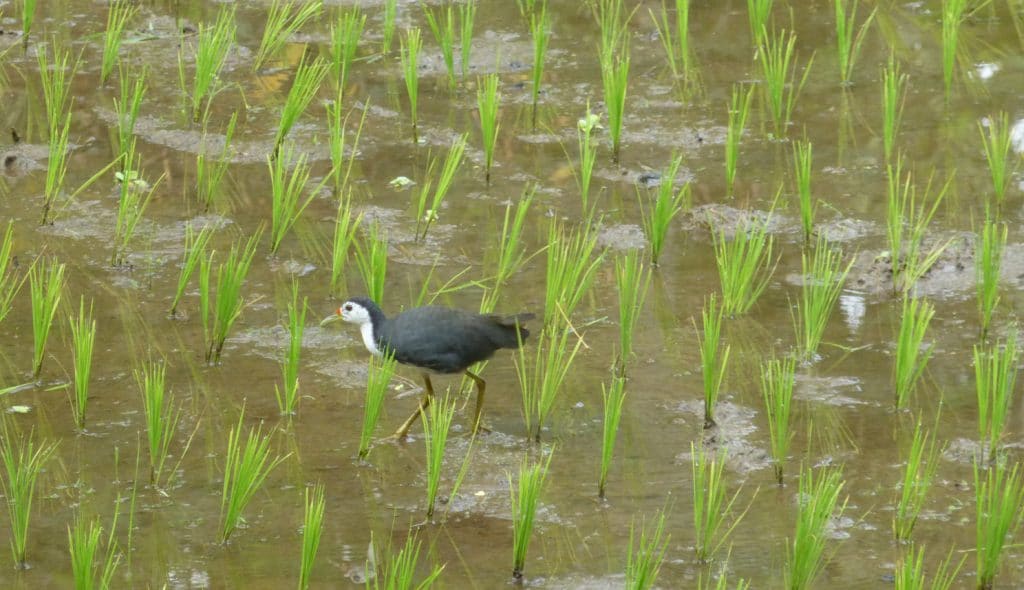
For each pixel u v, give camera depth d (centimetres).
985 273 1302
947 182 1633
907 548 1024
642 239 1535
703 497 1084
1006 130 1638
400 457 1164
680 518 1071
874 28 2094
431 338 1136
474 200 1636
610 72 1748
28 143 1778
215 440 1182
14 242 1534
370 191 1659
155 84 1950
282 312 1401
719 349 1323
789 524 1061
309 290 1445
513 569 1002
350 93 1927
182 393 1253
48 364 1302
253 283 1458
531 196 1481
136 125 1823
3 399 1245
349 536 1055
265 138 1786
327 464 1152
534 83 1841
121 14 2189
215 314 1379
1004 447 1146
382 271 1335
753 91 1902
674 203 1484
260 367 1302
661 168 1700
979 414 1159
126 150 1717
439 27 2120
